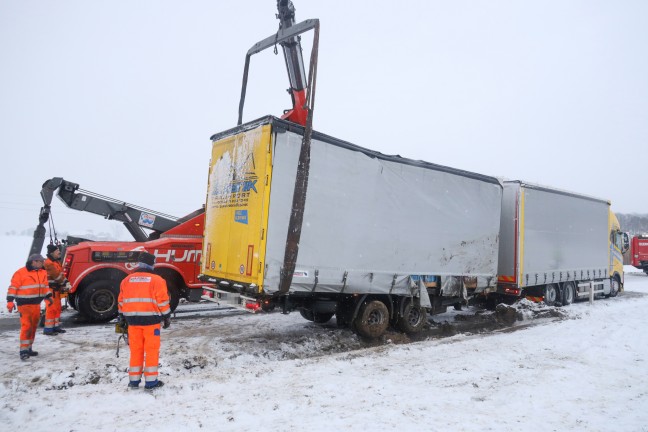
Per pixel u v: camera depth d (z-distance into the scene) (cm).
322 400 505
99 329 888
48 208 1026
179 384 543
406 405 495
